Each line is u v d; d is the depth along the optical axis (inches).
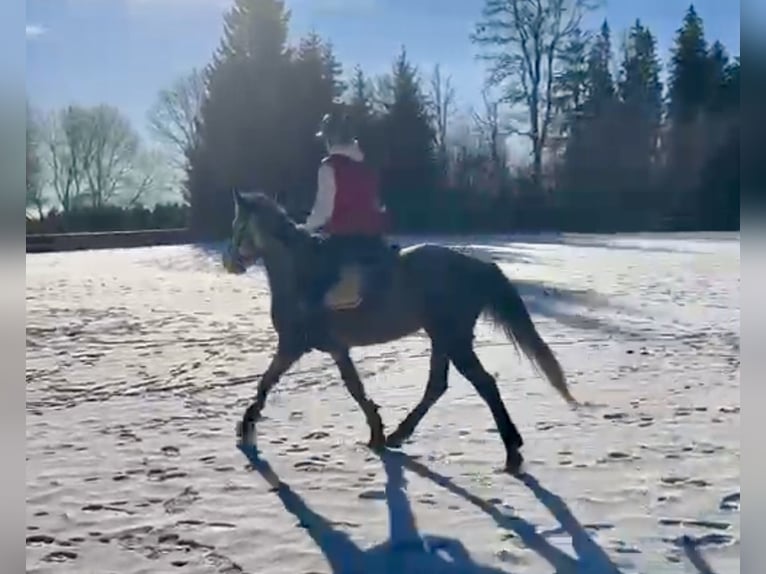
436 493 206.8
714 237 1347.2
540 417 274.8
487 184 1651.1
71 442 252.5
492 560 169.8
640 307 546.6
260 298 641.0
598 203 1628.9
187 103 1803.6
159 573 164.9
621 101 1704.0
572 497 202.4
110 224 1668.3
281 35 1588.3
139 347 425.7
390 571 165.3
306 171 1560.0
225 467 228.2
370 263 225.5
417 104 1609.3
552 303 568.1
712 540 176.9
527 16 1670.8
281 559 171.2
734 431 255.0
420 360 385.4
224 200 1542.8
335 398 308.5
